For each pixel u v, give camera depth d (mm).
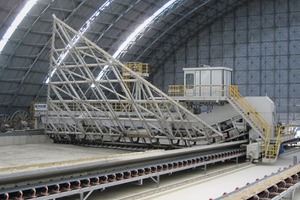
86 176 15078
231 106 27109
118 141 27891
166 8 46781
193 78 28000
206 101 27000
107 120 26672
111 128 26922
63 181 14102
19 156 21297
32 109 40938
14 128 38062
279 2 49469
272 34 49750
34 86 41969
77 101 26719
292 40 48656
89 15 39656
